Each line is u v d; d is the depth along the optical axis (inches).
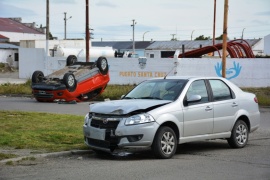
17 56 2699.3
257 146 441.4
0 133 462.3
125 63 1397.6
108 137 358.3
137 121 353.4
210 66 1302.9
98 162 358.0
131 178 299.3
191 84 401.1
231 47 1450.5
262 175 309.1
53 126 520.7
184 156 384.8
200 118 393.4
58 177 303.0
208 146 440.8
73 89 948.0
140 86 423.8
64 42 2150.6
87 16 1226.0
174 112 373.4
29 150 389.7
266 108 887.7
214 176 305.9
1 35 3223.4
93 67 1023.0
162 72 1346.0
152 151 371.6
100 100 1030.4
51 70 1617.9
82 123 550.0
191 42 2967.5
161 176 305.6
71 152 384.2
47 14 1668.3
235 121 424.5
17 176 305.9
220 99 416.5
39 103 919.7
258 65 1245.1
